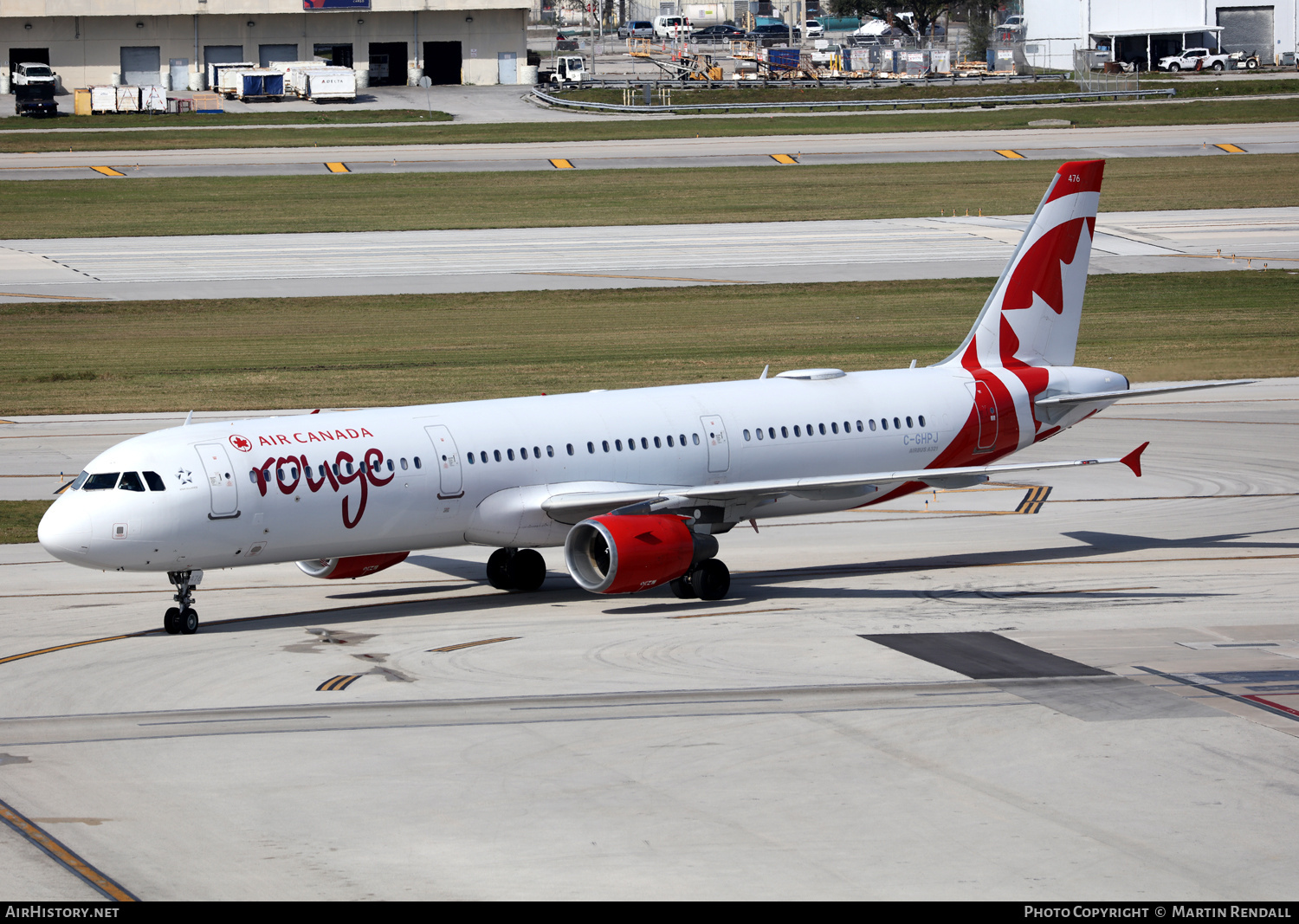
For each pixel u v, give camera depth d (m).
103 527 100.62
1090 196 139.88
